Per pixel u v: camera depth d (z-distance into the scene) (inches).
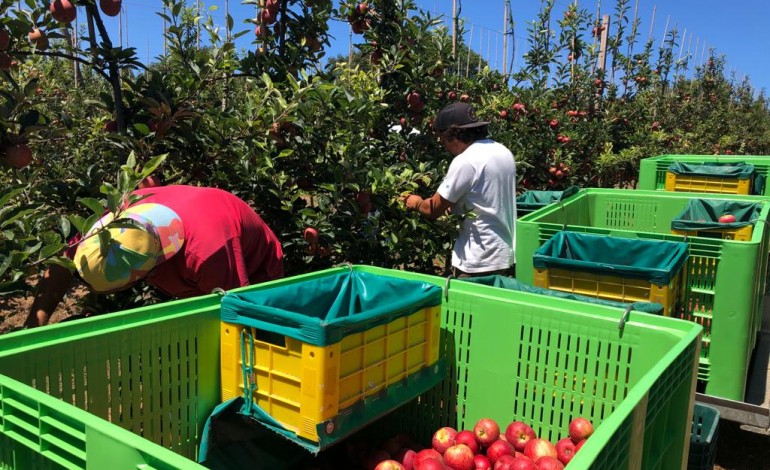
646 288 107.6
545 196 197.6
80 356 61.7
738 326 116.0
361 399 70.8
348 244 141.6
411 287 87.2
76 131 170.7
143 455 39.7
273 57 153.9
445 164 173.2
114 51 117.6
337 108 145.1
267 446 80.4
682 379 63.3
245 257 100.7
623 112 392.8
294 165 144.2
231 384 73.4
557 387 80.4
